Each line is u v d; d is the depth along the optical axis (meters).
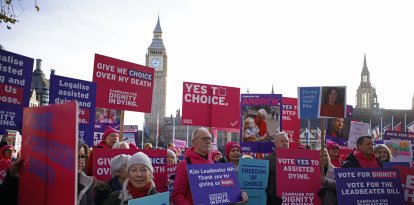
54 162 2.86
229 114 9.27
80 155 4.12
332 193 5.66
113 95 7.25
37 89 53.59
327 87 7.26
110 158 5.39
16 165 3.65
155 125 123.19
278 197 5.50
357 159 6.23
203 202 4.40
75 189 2.50
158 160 5.53
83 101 6.78
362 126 11.77
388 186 5.35
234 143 6.46
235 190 4.79
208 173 4.59
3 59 4.83
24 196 3.49
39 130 3.21
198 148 4.80
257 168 5.54
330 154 8.48
